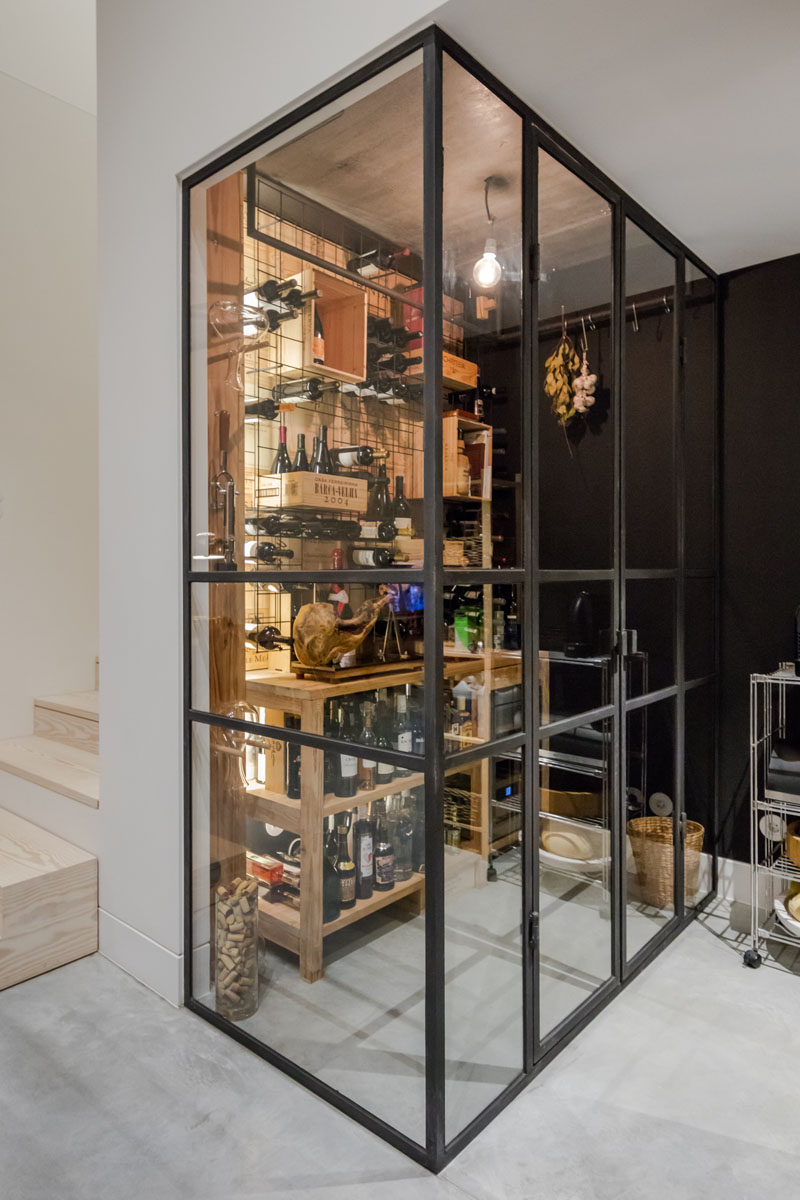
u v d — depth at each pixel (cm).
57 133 344
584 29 150
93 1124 172
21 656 335
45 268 341
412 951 162
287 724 187
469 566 164
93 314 360
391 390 161
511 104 171
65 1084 185
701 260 264
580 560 204
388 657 163
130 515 230
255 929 199
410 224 157
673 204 225
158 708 222
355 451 169
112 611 238
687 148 195
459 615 161
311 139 174
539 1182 155
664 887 250
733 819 280
